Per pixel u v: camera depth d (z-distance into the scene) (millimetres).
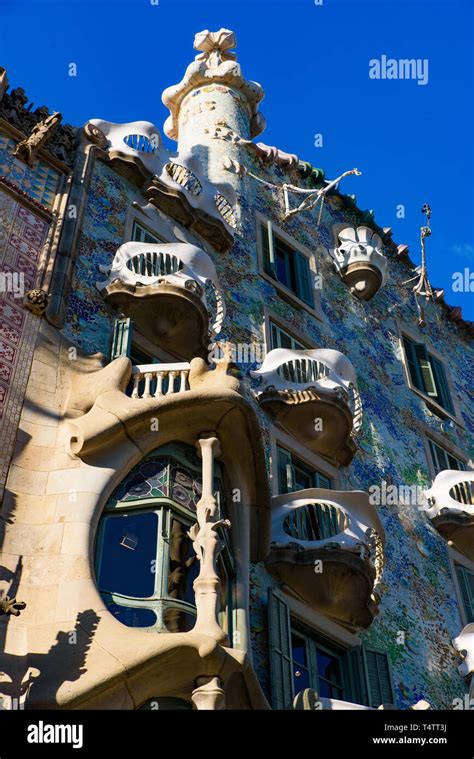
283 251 24797
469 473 22203
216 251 21906
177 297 17547
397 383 24719
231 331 20281
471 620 20047
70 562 12383
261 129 28938
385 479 21219
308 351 20109
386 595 18406
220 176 24812
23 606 10938
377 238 27141
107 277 17953
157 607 12422
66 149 19516
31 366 14852
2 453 13430
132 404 14109
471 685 18000
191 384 14906
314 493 17141
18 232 16766
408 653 17750
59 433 14148
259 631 15125
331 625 16531
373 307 26312
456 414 26047
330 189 27891
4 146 18188
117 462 13742
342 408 19266
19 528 12789
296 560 16109
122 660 11211
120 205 19906
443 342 28578
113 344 16484
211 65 29172
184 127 27734
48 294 16281
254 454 14992
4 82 18969
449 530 21359
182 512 13688
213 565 12547
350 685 16094
